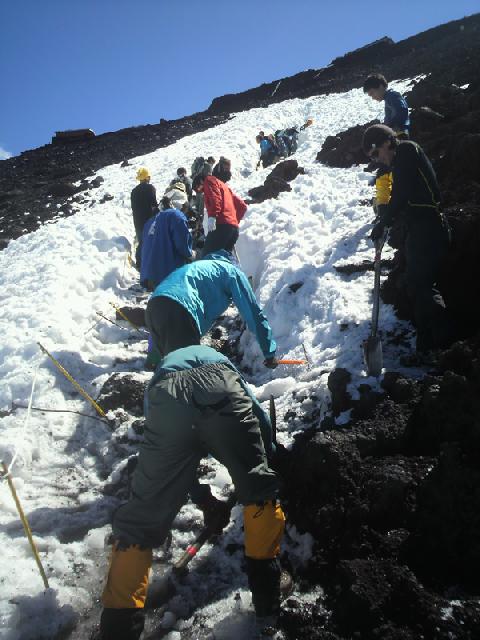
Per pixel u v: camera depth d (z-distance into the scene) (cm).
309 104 2019
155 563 303
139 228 700
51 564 301
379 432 315
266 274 600
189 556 285
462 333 394
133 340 590
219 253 360
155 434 248
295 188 845
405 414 325
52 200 1267
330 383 372
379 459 304
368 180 809
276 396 423
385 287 481
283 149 1384
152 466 247
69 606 273
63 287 659
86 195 1256
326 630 244
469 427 285
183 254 464
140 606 240
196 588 284
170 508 250
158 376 260
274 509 253
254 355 508
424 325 379
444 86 1023
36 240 888
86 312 621
